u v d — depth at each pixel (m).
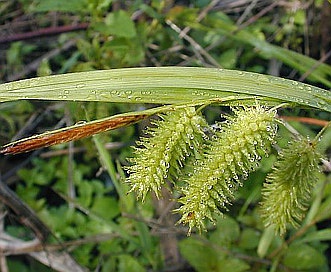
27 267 0.55
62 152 0.58
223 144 0.23
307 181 0.25
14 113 0.54
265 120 0.23
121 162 0.53
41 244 0.46
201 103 0.23
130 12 0.47
